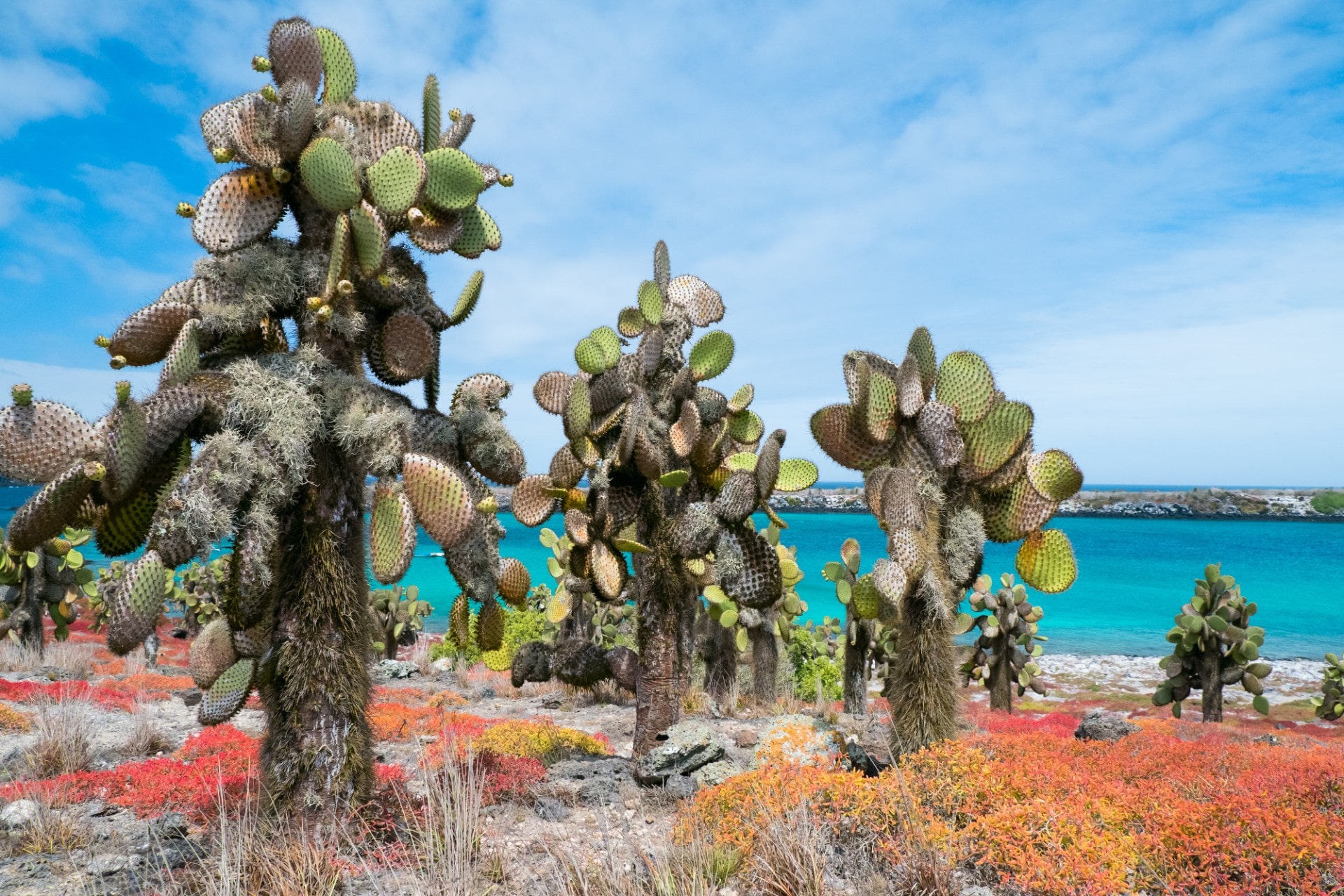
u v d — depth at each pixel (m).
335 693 4.09
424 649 18.38
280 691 4.10
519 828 4.83
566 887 3.59
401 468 4.14
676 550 6.57
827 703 12.60
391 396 4.52
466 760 5.70
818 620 33.88
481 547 4.68
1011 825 4.00
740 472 6.42
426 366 4.63
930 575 5.53
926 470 5.95
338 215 4.12
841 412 6.23
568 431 6.74
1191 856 3.90
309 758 4.00
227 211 4.05
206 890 3.48
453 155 4.57
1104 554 79.06
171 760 6.44
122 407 3.59
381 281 4.21
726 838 4.11
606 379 7.20
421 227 4.69
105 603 16.53
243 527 3.79
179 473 4.06
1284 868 3.72
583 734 7.97
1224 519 149.00
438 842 3.94
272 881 3.43
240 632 4.77
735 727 9.39
